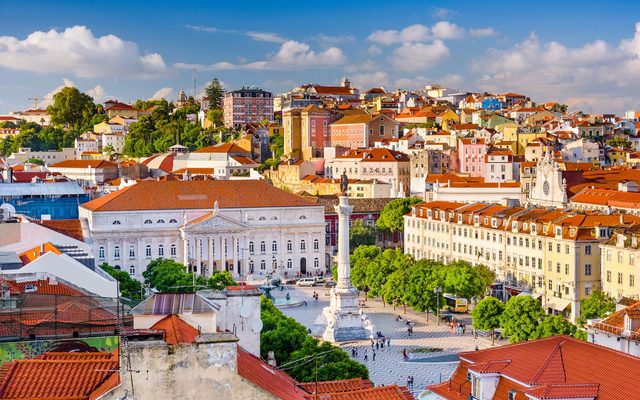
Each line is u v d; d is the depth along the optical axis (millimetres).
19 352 75250
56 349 75688
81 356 67625
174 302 75562
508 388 86188
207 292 93812
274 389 65188
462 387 93625
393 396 78625
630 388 79000
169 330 66688
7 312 81062
